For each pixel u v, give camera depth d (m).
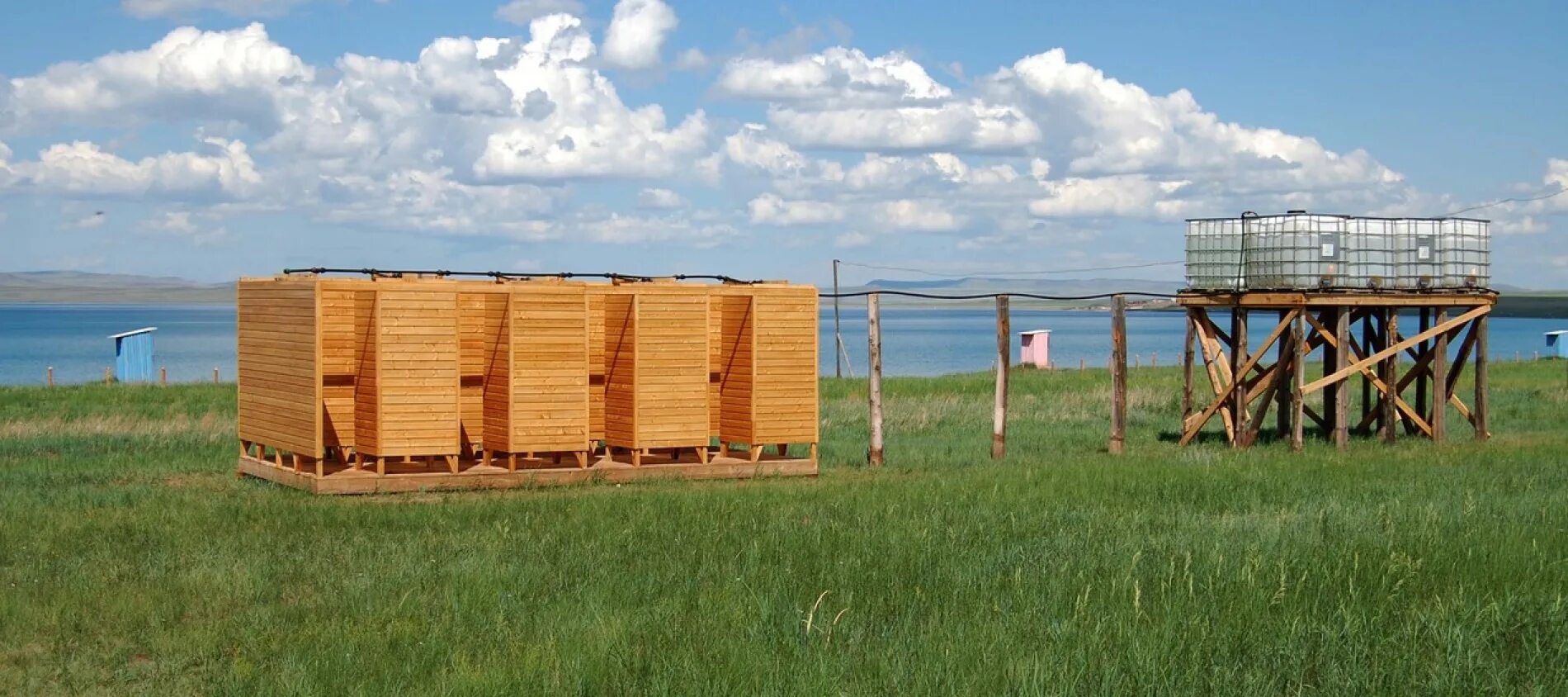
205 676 11.95
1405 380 32.66
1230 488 21.98
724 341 26.53
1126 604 13.43
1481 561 15.29
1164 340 161.25
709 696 10.89
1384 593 13.85
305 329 22.86
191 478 24.81
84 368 94.50
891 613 13.66
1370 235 29.83
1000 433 28.14
